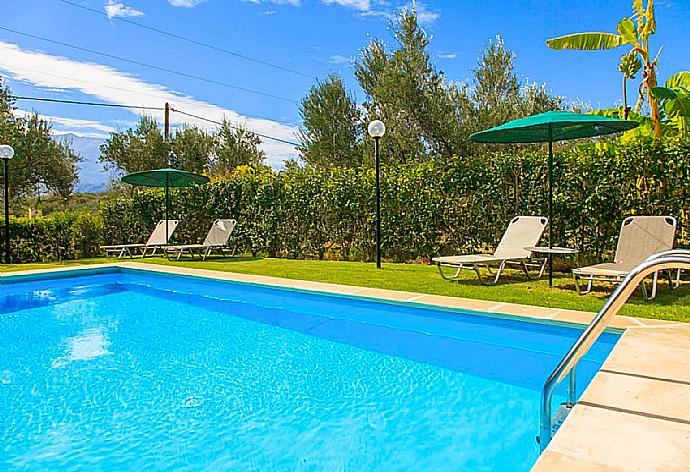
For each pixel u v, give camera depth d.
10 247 12.11
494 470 2.70
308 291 6.63
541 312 4.86
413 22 15.49
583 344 2.37
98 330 5.87
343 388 3.95
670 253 2.14
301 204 11.70
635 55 9.41
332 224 11.29
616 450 1.80
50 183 23.09
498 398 3.68
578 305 5.31
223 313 6.70
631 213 7.73
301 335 5.55
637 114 10.04
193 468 2.77
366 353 4.86
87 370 4.47
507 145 14.33
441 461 2.80
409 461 2.81
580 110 15.75
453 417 3.38
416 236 10.09
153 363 4.63
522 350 4.71
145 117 25.27
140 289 8.51
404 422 3.32
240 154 26.23
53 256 12.87
